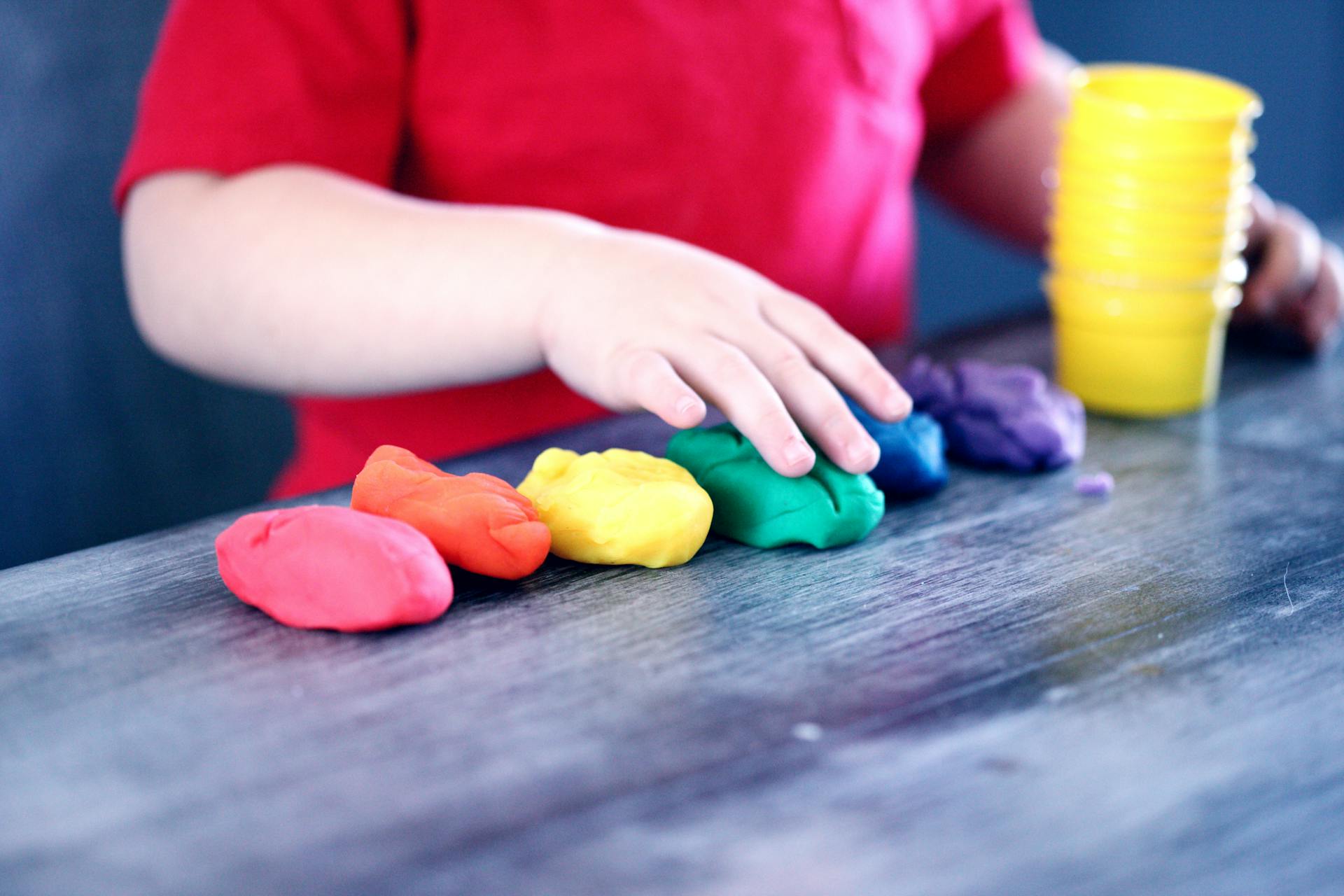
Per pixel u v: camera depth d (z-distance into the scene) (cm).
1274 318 77
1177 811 33
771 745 36
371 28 73
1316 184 188
